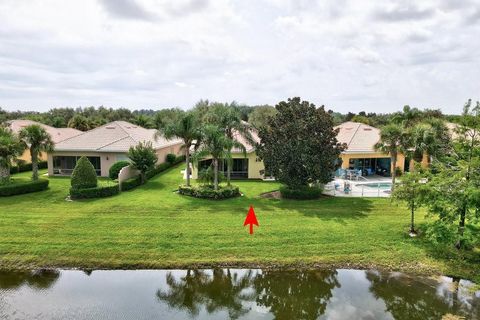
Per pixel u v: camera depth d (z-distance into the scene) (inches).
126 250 639.1
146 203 941.8
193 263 602.5
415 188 666.8
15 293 514.0
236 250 644.1
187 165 1095.6
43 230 723.4
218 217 818.8
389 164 1469.0
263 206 923.4
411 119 1328.7
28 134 1120.2
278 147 987.3
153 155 1246.3
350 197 1032.2
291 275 574.2
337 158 1046.4
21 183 1063.6
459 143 658.8
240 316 467.2
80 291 520.7
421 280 557.0
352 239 689.6
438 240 617.3
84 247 647.1
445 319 458.6
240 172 1411.2
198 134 1054.4
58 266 589.9
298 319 461.7
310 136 971.9
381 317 464.1
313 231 727.1
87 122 2511.1
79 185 1000.9
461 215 621.0
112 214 835.4
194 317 463.2
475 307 485.1
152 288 534.0
